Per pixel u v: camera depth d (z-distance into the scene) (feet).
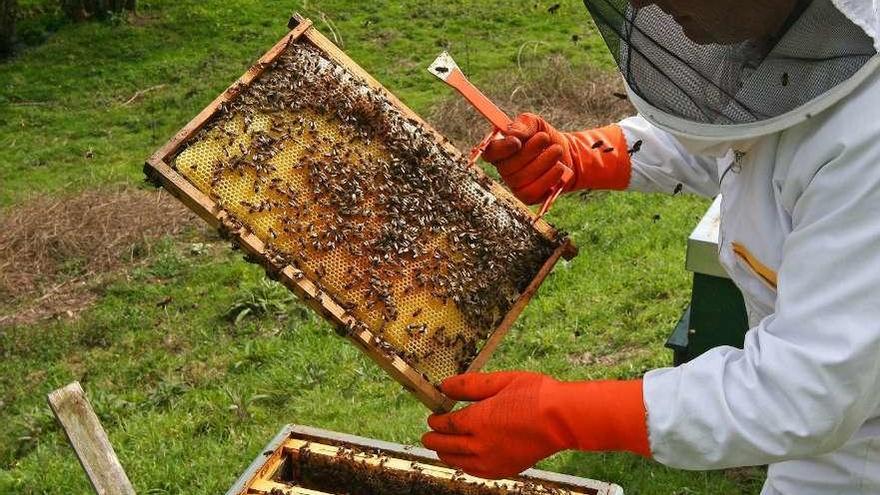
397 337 8.69
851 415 6.22
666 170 9.78
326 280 8.73
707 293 14.28
